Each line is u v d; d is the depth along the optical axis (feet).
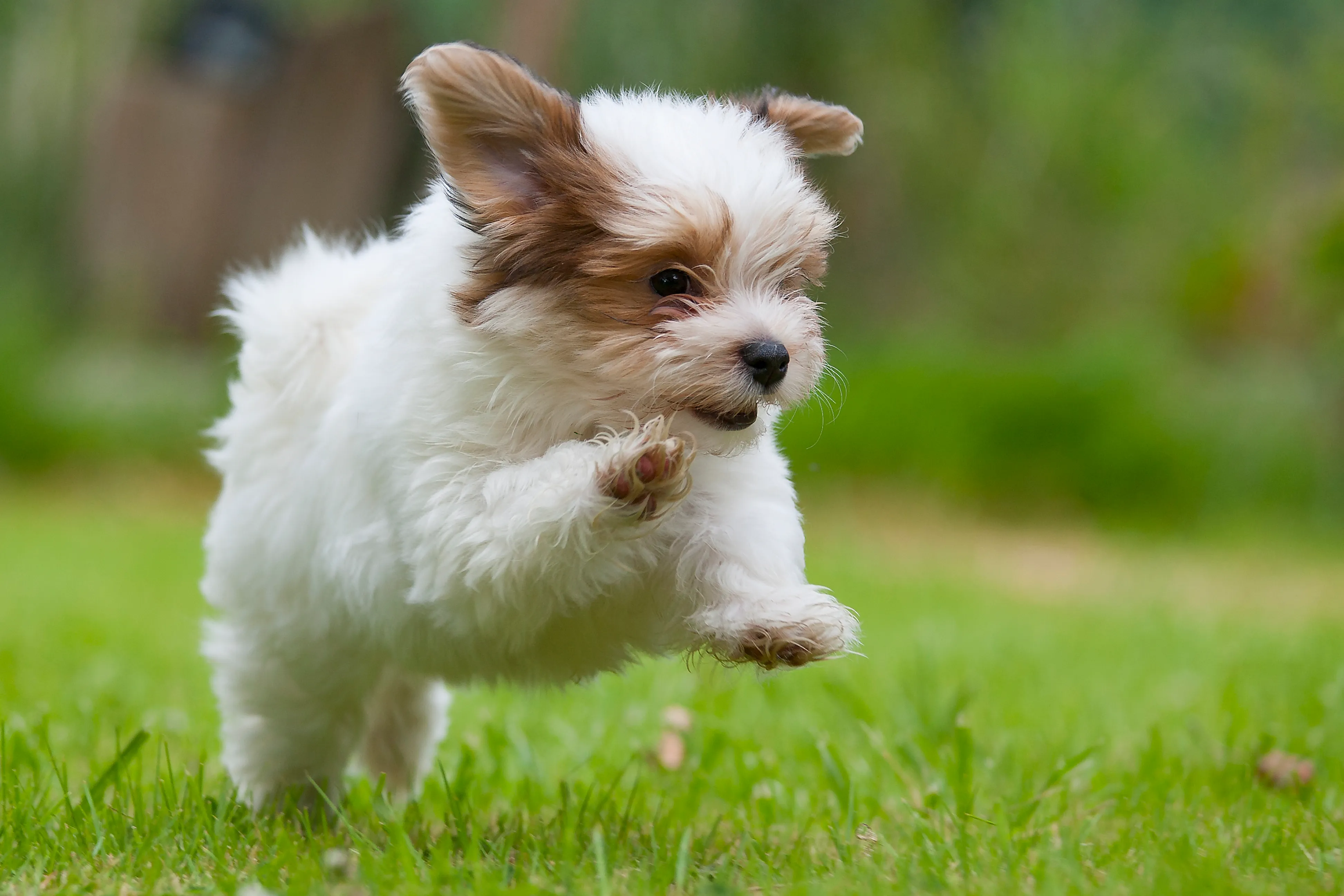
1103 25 94.53
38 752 22.06
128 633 35.58
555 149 16.98
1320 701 26.43
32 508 68.08
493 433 16.76
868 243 90.12
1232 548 67.15
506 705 27.02
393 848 17.01
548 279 16.71
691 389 16.51
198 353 88.79
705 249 16.78
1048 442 73.92
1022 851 16.97
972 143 89.45
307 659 19.65
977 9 95.09
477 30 82.58
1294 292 79.56
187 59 92.38
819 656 16.14
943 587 50.16
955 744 22.26
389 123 86.28
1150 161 87.40
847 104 87.92
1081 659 34.58
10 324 78.74
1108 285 85.56
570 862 16.24
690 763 22.88
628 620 17.81
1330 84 85.61
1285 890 15.49
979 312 86.28
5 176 88.17
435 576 16.69
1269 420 73.97
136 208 89.61
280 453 19.86
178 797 19.61
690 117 18.15
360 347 19.51
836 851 17.83
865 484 74.38
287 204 88.22
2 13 89.15
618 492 15.64
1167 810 19.57
